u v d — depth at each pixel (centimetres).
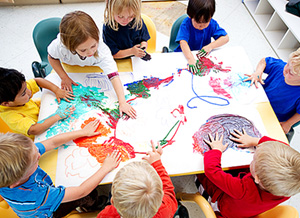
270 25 268
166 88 133
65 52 130
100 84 134
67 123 118
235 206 111
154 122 120
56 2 283
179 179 174
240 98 131
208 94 132
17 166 83
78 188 98
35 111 132
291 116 149
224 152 112
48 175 101
